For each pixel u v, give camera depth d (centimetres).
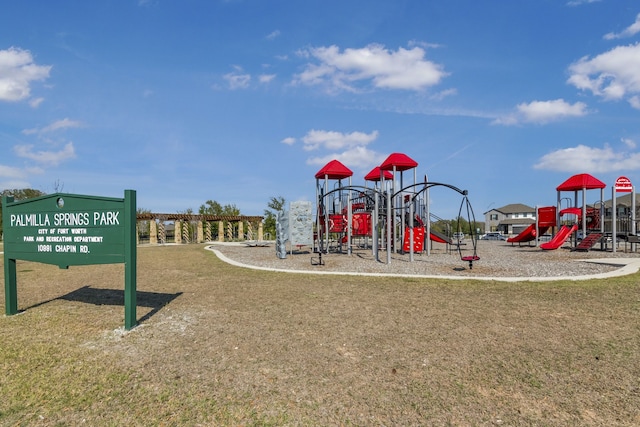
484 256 1642
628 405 317
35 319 598
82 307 677
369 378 373
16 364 416
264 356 431
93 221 575
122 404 329
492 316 588
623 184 1722
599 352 433
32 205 629
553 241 1920
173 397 340
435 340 478
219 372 390
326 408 318
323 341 479
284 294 778
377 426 292
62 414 314
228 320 580
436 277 991
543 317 580
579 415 304
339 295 761
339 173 1878
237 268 1240
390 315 599
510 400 328
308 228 1772
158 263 1415
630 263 1238
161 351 452
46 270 1209
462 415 306
